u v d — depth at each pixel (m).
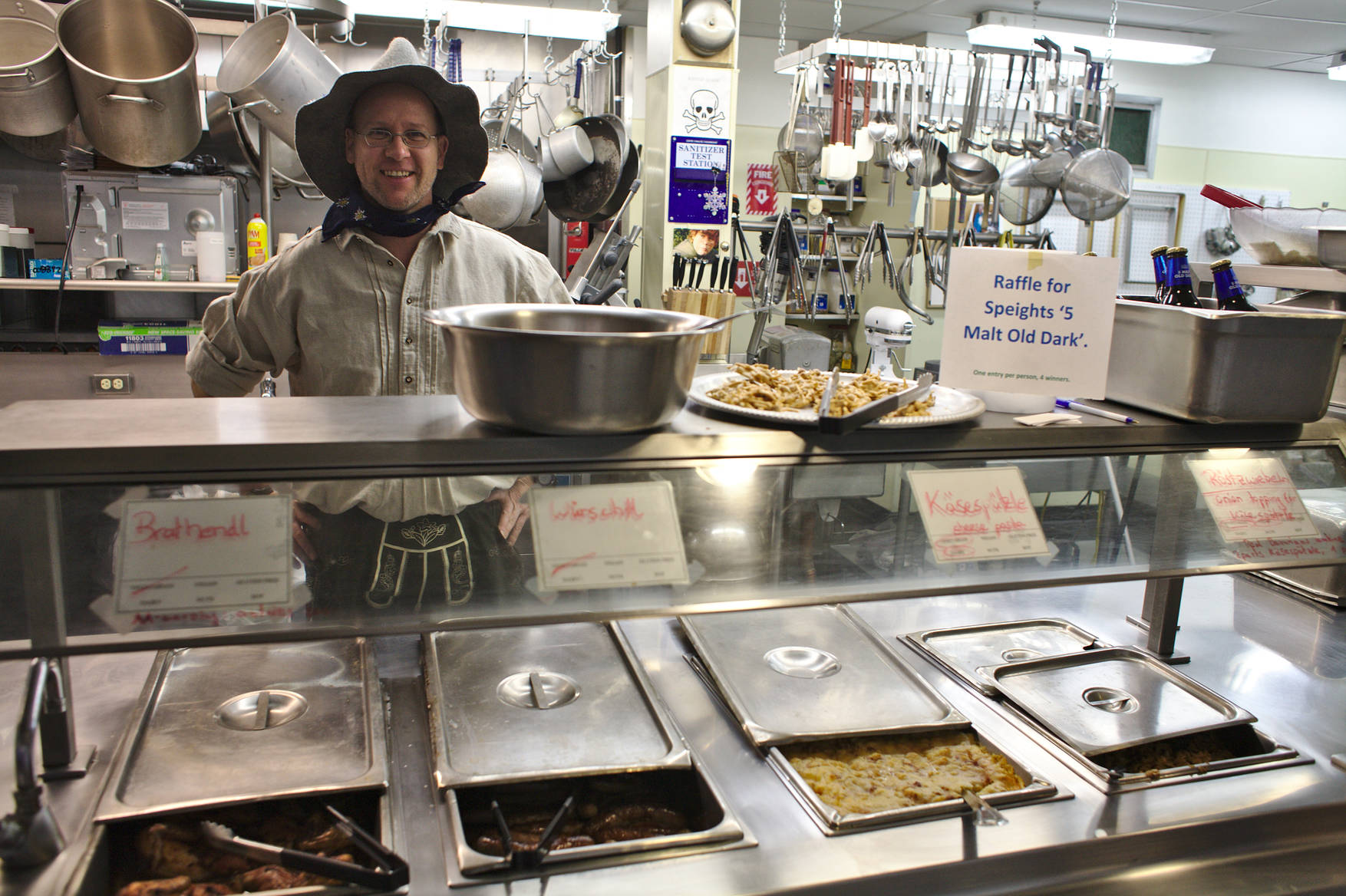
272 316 1.61
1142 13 4.23
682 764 0.97
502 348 0.80
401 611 0.81
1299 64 5.03
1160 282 1.25
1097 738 1.06
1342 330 1.01
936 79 3.53
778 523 0.92
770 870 0.82
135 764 0.92
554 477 0.87
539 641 1.24
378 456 0.83
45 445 0.77
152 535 0.77
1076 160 3.31
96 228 3.15
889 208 4.39
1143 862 0.90
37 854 0.77
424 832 0.86
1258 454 1.08
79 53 2.43
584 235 4.00
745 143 4.75
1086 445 1.03
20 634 0.74
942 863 0.84
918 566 0.93
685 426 0.95
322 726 1.02
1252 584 1.57
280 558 0.79
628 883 0.80
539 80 3.93
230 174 3.39
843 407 0.97
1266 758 1.03
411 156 1.57
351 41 3.22
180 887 0.80
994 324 1.04
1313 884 0.93
